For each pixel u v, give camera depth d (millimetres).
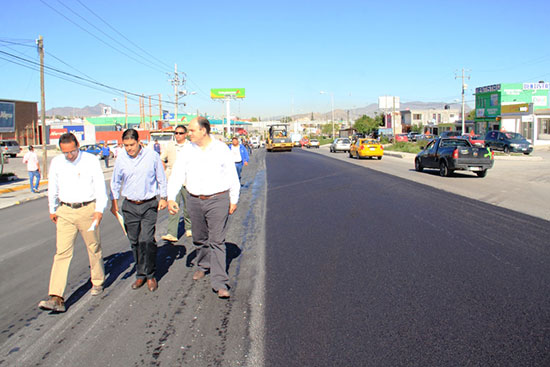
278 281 5637
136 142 5410
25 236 9102
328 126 146375
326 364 3602
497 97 55031
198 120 5238
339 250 7000
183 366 3641
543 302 4738
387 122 92188
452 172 18250
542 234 7691
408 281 5484
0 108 55062
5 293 5578
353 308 4699
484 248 6891
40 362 3777
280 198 13180
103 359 3797
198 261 5879
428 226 8539
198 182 5301
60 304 4863
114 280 5910
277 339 4055
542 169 20953
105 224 9875
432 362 3594
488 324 4250
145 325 4461
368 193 13422
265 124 173875
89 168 5090
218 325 4406
